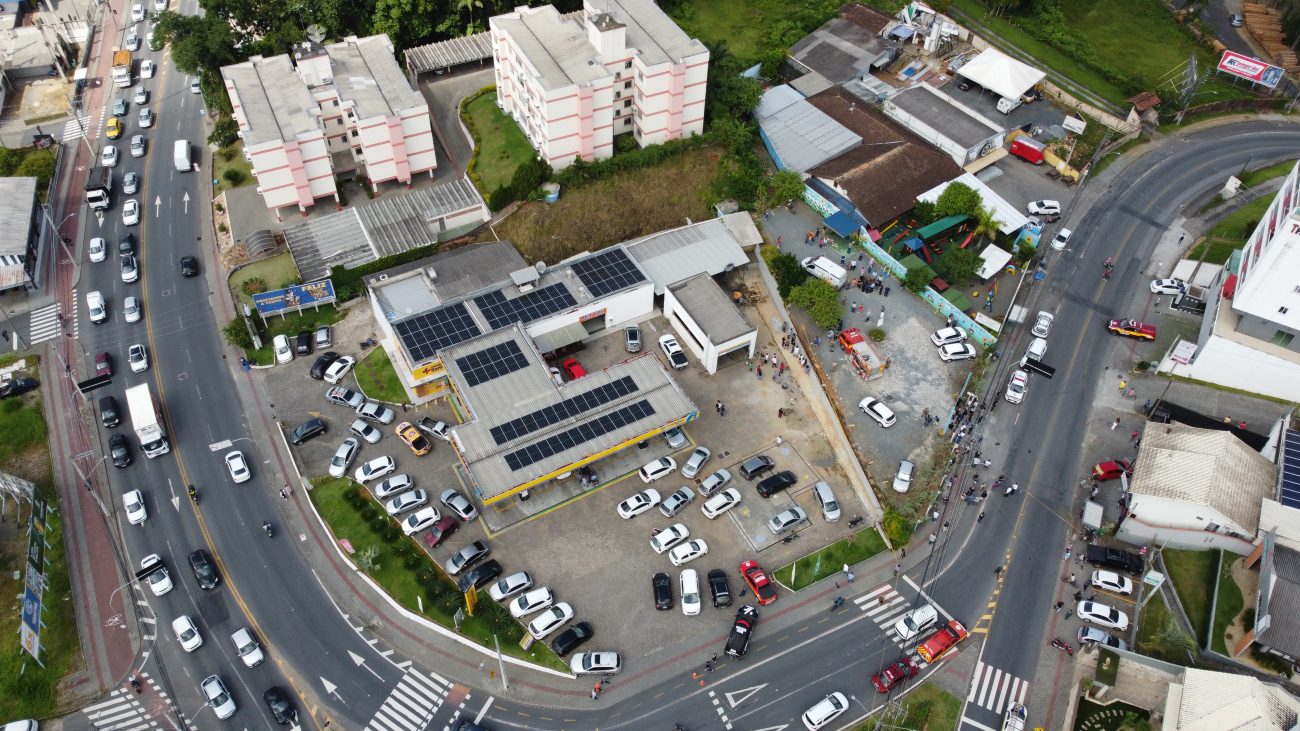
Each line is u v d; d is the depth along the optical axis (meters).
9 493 92.12
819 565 87.56
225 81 120.00
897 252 117.06
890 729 76.31
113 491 93.75
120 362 105.38
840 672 80.38
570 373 103.06
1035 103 138.12
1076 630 82.88
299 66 116.06
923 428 98.25
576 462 90.19
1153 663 77.56
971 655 81.44
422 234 114.31
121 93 143.25
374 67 122.25
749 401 101.75
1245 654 77.56
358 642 83.06
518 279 104.00
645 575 87.31
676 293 106.88
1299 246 88.81
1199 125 137.25
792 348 105.56
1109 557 86.00
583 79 111.12
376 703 79.19
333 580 87.25
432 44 138.12
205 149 133.00
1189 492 83.44
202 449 97.44
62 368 104.56
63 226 121.56
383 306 104.62
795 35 145.88
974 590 85.69
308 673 80.94
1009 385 101.31
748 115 130.75
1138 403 100.69
